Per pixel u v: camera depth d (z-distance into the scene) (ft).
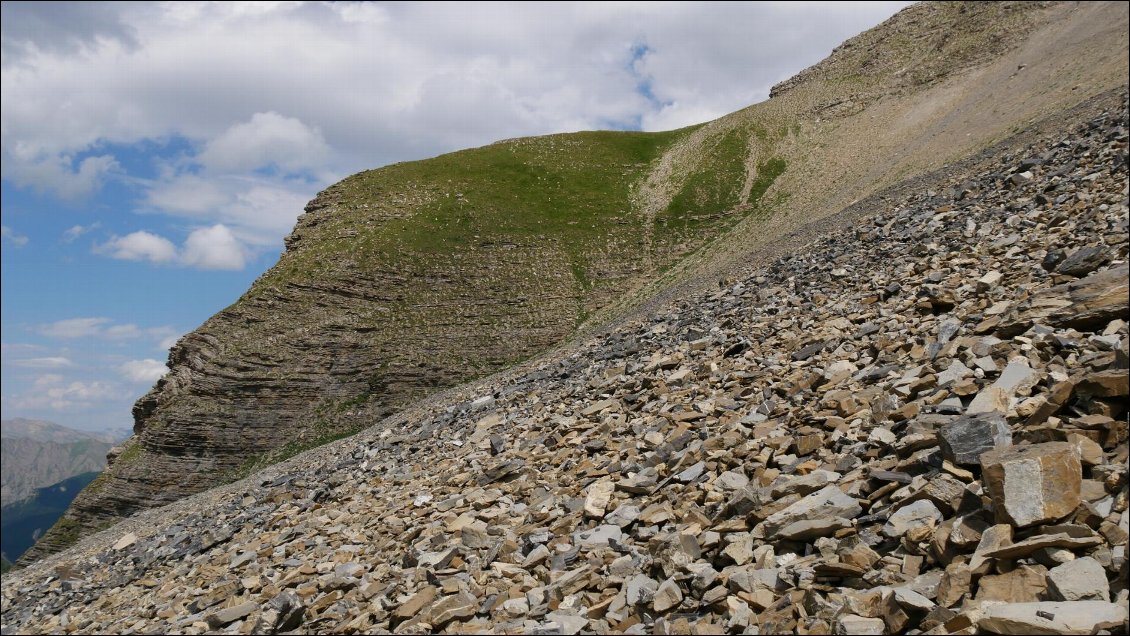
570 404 70.44
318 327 283.59
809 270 90.02
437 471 65.46
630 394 63.57
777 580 23.85
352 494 69.92
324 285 298.56
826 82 464.65
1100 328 32.04
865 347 47.14
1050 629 16.19
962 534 20.99
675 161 418.10
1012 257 52.26
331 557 47.52
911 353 40.81
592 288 313.73
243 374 268.62
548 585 31.19
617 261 329.52
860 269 75.72
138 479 250.98
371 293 299.58
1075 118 123.54
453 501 50.47
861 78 446.60
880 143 352.49
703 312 95.35
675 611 25.18
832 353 49.03
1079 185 62.75
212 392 266.36
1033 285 43.45
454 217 349.61
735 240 307.37
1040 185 71.67
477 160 418.51
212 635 39.81
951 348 37.01
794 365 49.60
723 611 23.75
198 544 73.51
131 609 57.62
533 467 52.39
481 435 74.28
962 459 24.56
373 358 274.77
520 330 287.28
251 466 251.80
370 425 259.39
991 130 233.96
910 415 31.73
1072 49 305.12
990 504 21.79
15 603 87.35
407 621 32.19
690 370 61.21
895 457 28.55
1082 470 21.71
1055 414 25.12
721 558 26.94
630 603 26.48
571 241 343.67
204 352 278.67
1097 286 34.76
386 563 42.55
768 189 366.22
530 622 28.35
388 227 338.13
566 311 298.56
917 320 47.26
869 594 20.88
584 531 35.58
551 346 279.28
